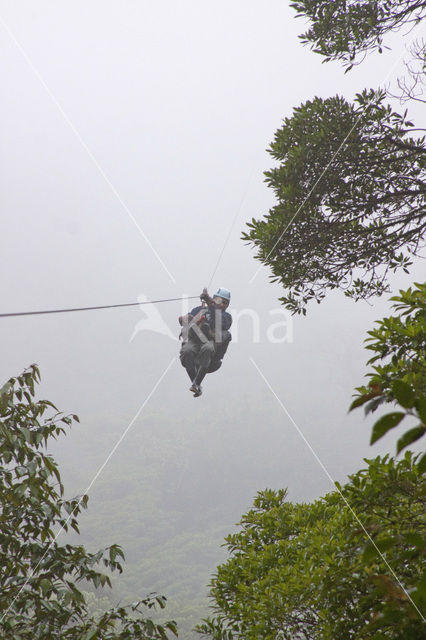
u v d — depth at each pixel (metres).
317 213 7.09
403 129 6.87
